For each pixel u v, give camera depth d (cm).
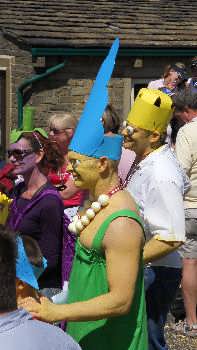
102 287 923
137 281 925
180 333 1576
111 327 936
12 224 1208
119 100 3216
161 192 1082
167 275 1167
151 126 1109
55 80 3120
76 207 1391
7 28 3056
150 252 1064
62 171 1410
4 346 681
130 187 1123
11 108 3078
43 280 1174
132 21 3375
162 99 1107
